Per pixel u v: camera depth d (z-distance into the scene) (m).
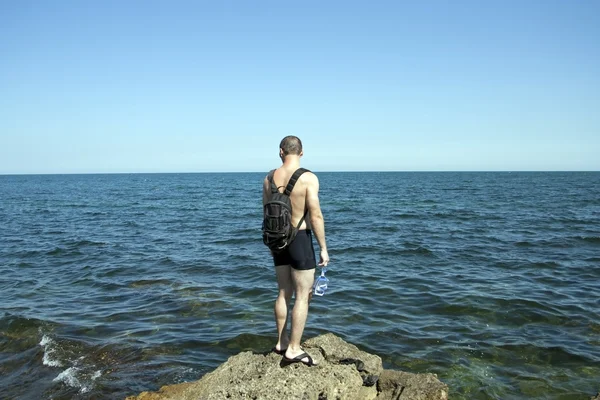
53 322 8.23
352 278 11.57
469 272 12.16
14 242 18.17
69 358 6.73
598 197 42.84
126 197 52.19
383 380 4.86
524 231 19.89
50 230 22.05
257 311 8.87
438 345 7.12
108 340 7.40
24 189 75.00
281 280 4.31
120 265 13.43
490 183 84.69
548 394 5.62
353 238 18.47
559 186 69.62
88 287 10.91
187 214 30.83
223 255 15.05
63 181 132.88
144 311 8.93
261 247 16.75
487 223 23.08
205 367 6.44
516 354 6.78
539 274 11.85
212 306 9.22
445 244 16.72
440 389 4.61
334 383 4.24
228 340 7.38
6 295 10.21
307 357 4.27
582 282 10.94
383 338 7.41
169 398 4.67
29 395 5.69
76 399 5.57
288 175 3.99
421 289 10.40
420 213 28.80
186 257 14.71
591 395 5.57
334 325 8.03
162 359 6.69
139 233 20.95
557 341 7.23
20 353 6.99
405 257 14.39
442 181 99.38
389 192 55.72
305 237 4.01
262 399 3.86
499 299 9.46
